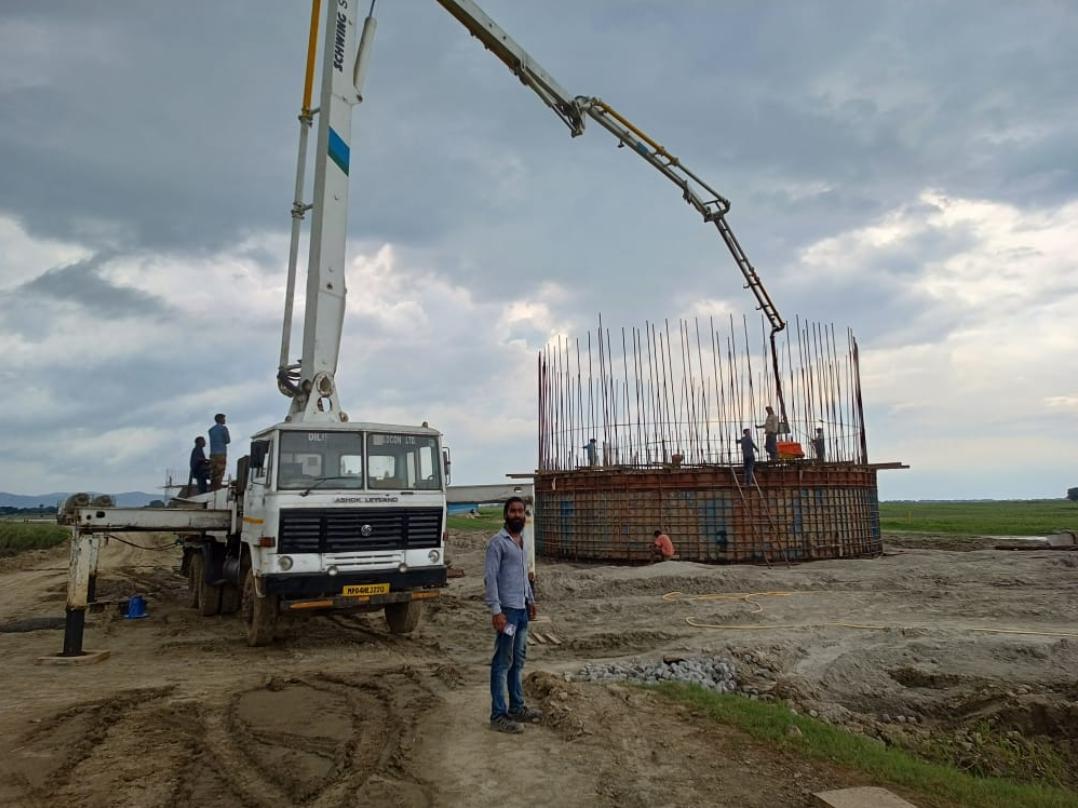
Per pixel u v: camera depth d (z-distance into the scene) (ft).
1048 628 41.01
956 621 43.91
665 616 47.98
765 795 18.01
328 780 19.54
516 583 23.97
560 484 90.07
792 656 36.47
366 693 28.99
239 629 45.96
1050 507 339.77
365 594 37.09
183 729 24.52
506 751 21.30
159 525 41.29
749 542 78.89
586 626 46.14
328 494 36.88
